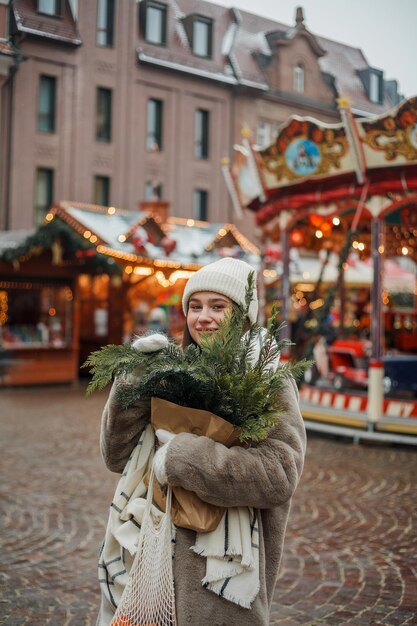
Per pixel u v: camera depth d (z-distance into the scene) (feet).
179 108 81.61
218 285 7.97
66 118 71.61
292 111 81.20
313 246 46.60
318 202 35.81
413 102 29.94
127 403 7.40
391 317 52.60
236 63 83.71
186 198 83.97
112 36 72.33
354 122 31.68
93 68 71.20
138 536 7.45
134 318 62.85
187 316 8.32
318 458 29.66
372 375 33.73
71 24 55.16
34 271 54.13
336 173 33.63
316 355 42.22
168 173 82.07
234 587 7.04
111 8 66.33
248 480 6.94
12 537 18.22
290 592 14.74
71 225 50.65
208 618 6.98
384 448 32.24
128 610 7.18
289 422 7.60
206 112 84.74
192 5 81.25
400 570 16.16
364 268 59.72
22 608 13.67
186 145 83.10
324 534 18.92
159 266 52.42
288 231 37.55
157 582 7.09
